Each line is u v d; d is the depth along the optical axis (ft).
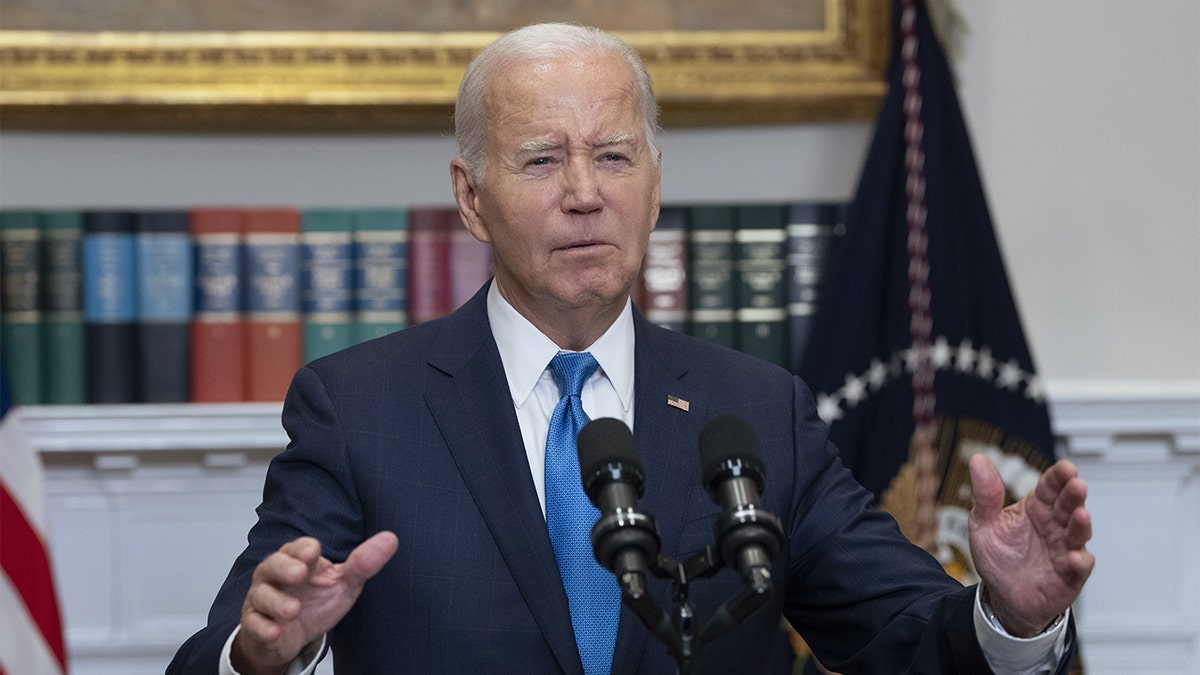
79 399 29.84
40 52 30.96
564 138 16.60
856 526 17.99
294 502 17.10
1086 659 31.32
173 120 31.27
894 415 29.43
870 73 31.48
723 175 32.68
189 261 30.09
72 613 30.96
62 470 30.91
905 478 29.27
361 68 31.40
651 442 17.80
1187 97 32.32
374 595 16.89
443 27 31.65
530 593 16.66
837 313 29.53
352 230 30.19
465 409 17.76
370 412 17.69
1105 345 32.27
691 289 30.30
